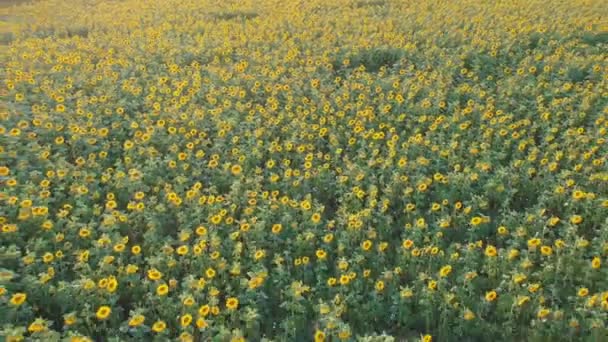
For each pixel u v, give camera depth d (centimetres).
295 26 1923
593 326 642
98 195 938
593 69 1386
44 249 802
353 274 729
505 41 1622
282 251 832
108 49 1775
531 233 843
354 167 1000
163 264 776
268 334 706
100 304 702
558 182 957
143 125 1202
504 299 703
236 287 756
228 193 996
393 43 1669
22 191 923
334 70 1583
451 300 709
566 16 1912
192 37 1912
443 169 1035
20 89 1390
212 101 1305
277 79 1467
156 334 678
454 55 1548
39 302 717
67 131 1173
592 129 1140
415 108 1252
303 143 1143
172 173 1021
